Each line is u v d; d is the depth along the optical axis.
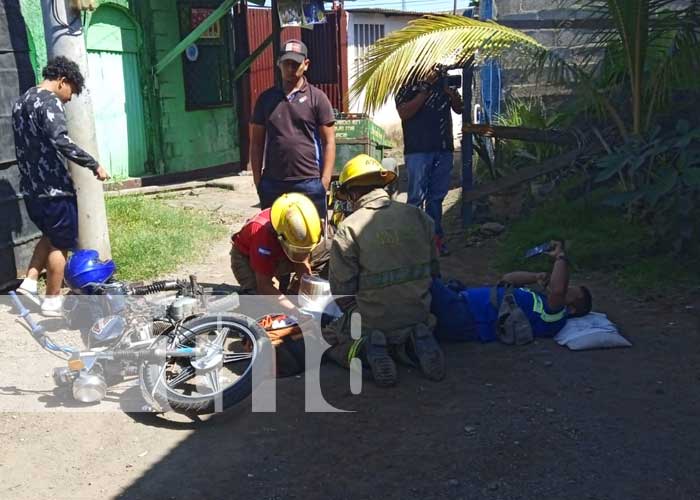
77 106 6.37
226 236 8.46
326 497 3.39
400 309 4.60
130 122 11.68
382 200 4.70
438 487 3.42
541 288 5.32
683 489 3.33
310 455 3.76
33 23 9.18
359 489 3.44
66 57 6.07
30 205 5.84
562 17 9.01
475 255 7.26
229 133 13.59
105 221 6.74
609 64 7.82
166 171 12.25
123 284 4.70
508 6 9.33
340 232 4.62
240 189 11.84
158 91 11.95
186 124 12.58
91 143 6.50
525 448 3.71
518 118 8.98
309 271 5.14
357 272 4.62
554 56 7.22
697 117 7.55
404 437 3.88
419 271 4.64
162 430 4.07
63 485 3.57
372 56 6.84
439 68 7.15
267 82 14.41
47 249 6.07
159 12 11.88
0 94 6.45
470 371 4.61
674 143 6.42
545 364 4.64
